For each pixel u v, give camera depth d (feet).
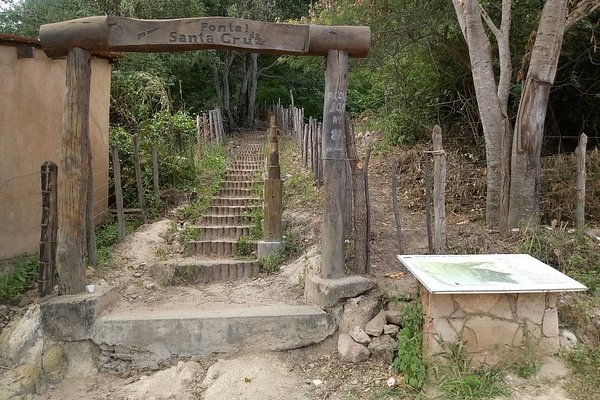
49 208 15.25
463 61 29.19
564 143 28.25
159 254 21.17
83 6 39.24
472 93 30.40
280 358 14.57
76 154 15.14
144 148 27.35
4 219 18.70
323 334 15.01
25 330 14.62
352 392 12.77
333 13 33.09
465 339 12.78
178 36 14.87
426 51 32.27
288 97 75.00
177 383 13.56
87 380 14.07
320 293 15.52
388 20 30.35
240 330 14.83
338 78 15.55
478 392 11.79
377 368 13.60
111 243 21.39
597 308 14.48
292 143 45.62
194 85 64.95
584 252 16.80
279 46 15.28
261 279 19.79
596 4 19.60
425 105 33.45
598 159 21.13
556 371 12.42
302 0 67.26
